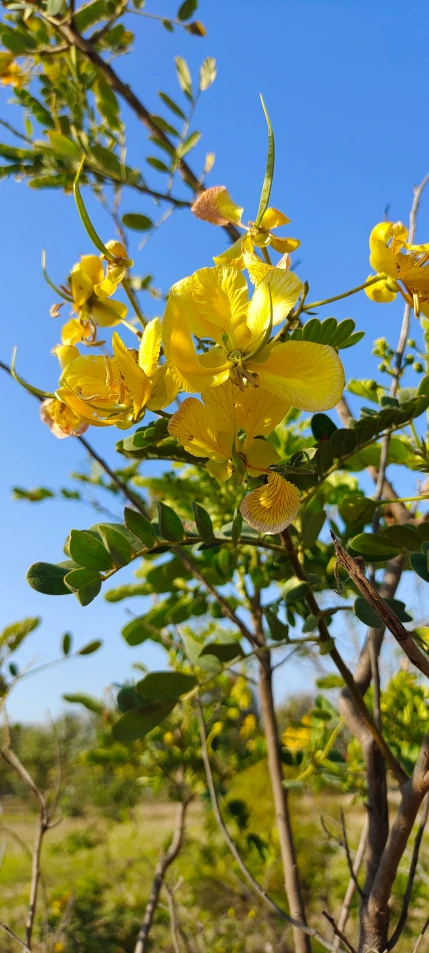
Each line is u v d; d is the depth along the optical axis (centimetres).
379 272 18
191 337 14
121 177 32
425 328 24
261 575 30
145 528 18
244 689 55
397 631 13
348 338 19
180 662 46
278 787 27
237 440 15
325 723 35
